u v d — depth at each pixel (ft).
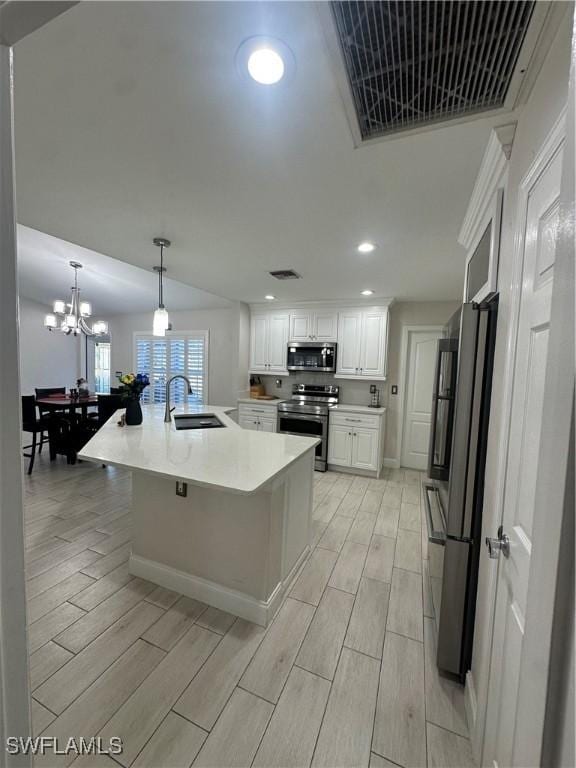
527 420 2.96
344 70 3.23
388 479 13.67
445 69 3.21
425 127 3.98
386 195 5.62
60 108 3.81
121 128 4.15
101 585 6.77
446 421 5.57
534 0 2.53
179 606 6.26
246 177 5.19
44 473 13.44
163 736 4.10
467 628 4.78
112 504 10.57
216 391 18.65
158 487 6.71
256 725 4.25
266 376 17.61
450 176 5.00
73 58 3.19
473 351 4.55
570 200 1.46
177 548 6.63
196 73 3.32
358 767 3.88
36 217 6.69
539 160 2.91
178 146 4.48
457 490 4.73
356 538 8.95
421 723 4.36
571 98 1.48
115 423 9.59
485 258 5.07
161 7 2.71
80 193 5.73
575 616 1.38
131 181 5.35
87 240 7.93
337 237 7.50
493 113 3.67
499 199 4.34
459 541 4.77
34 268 15.85
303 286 12.44
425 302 14.65
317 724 4.30
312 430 14.82
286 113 3.85
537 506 1.72
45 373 22.04
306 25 2.82
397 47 3.02
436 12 2.68
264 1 2.64
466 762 3.96
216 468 5.62
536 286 2.90
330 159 4.68
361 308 14.58
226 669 5.01
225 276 11.14
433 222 6.59
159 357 20.35
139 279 15.46
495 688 3.47
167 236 7.64
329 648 5.44
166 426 9.22
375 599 6.61
